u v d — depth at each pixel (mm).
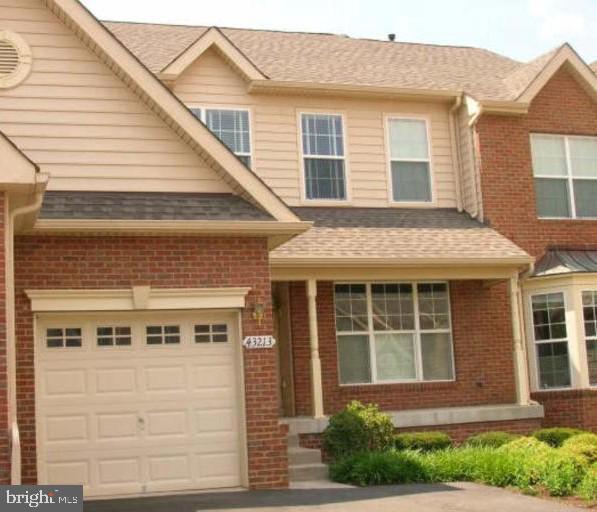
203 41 18359
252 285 13555
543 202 19922
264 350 13508
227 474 13375
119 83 13969
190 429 13336
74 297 12789
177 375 13406
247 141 18703
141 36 20828
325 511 11180
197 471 13273
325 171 19141
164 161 13977
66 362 13023
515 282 18125
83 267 12891
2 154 10836
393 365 18266
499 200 19391
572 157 20297
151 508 11555
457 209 19844
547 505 11555
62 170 13562
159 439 13203
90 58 13930
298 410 17297
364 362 18078
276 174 18766
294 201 18781
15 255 12672
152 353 13367
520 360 17922
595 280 18422
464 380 18531
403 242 17891
